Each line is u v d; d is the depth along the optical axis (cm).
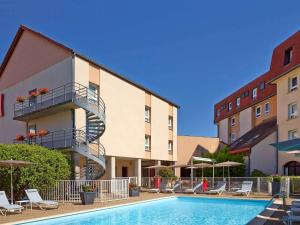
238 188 2697
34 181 1884
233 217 1673
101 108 2762
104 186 2194
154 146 3603
